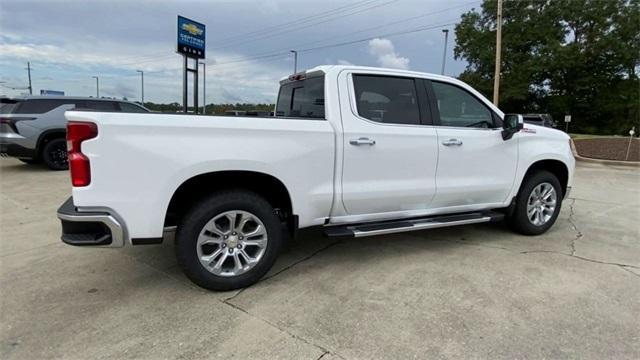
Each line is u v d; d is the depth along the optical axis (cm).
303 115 406
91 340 254
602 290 334
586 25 3891
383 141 369
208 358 238
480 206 446
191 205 311
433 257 410
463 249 436
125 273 360
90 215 276
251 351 245
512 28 3775
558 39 3803
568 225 544
